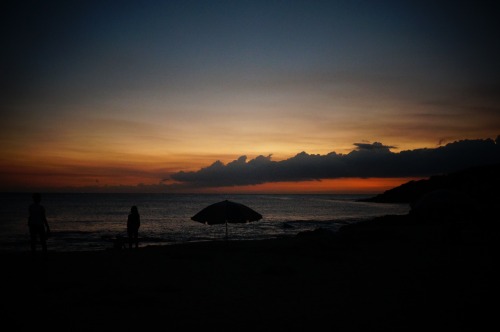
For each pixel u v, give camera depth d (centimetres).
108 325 618
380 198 16988
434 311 700
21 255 1407
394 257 1333
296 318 661
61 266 1161
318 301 771
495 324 627
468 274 1043
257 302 763
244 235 3306
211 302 761
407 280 969
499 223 2322
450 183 9512
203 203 13150
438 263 1214
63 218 5469
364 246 1612
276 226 4200
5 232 3431
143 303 745
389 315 677
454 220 1527
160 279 982
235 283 937
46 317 656
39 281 945
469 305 740
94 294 812
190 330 599
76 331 589
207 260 1285
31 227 1163
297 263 1223
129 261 1266
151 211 7606
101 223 4650
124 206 10006
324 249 1505
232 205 1405
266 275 1035
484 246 1600
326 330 601
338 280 970
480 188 7512
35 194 1185
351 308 722
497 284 925
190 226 4188
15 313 677
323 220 5262
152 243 2756
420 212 1505
